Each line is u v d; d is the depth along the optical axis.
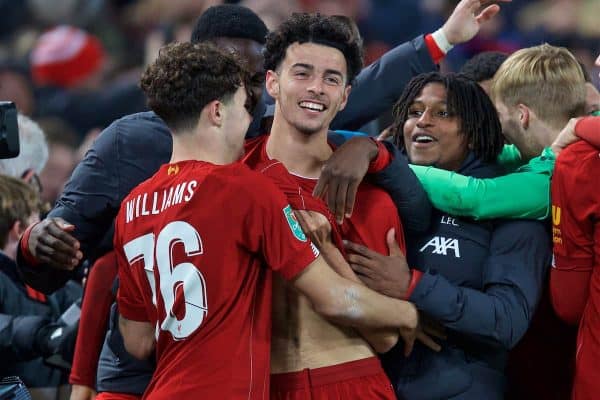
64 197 14.45
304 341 12.77
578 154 13.59
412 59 16.31
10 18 36.16
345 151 12.77
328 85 12.95
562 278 13.85
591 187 13.47
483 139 14.22
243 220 12.09
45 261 13.76
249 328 12.20
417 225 13.71
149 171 14.30
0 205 16.86
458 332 13.67
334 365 12.74
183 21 34.94
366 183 13.34
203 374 11.99
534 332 14.87
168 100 12.44
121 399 14.24
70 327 15.75
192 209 12.14
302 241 12.23
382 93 16.28
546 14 34.59
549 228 14.18
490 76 16.73
